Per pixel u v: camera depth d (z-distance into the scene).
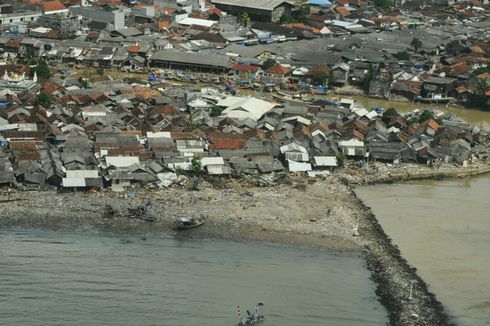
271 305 88.75
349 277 96.06
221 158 128.25
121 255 99.25
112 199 114.88
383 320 86.31
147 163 125.56
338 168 134.50
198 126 146.62
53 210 110.06
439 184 132.50
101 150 127.38
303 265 98.81
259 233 107.12
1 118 138.75
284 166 132.62
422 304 89.88
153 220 108.94
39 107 146.38
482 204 123.19
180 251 101.25
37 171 118.50
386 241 106.50
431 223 113.94
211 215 111.50
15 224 105.44
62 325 82.88
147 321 84.38
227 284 93.25
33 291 89.25
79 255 98.38
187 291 91.06
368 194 125.00
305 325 84.62
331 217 113.38
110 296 89.19
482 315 88.06
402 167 137.25
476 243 107.50
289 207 116.00
